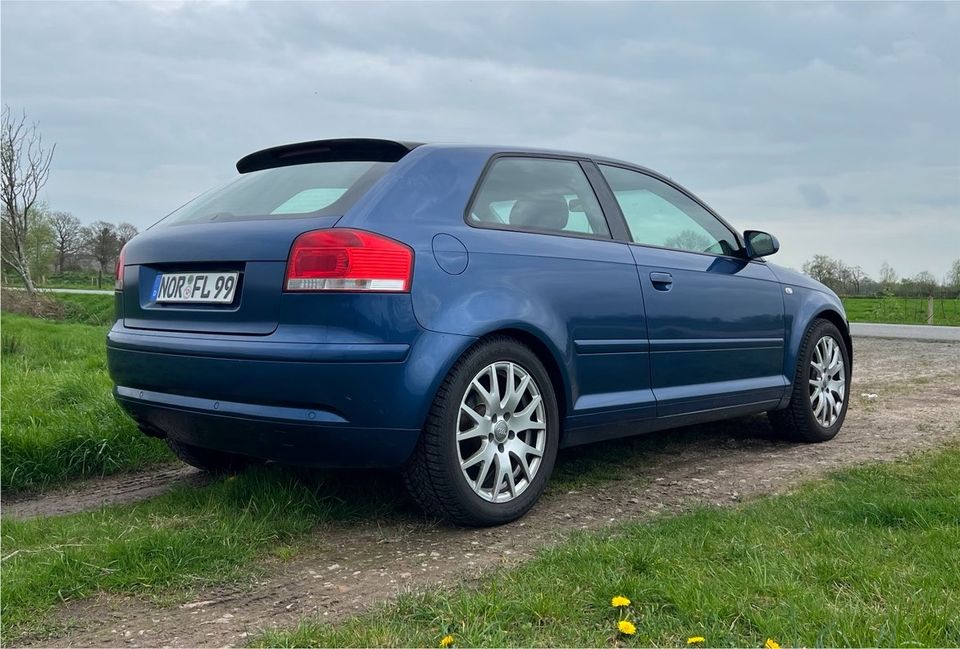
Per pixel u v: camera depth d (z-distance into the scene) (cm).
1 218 2483
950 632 213
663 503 372
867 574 251
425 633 224
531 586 250
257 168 400
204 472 462
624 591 239
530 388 349
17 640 236
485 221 348
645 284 403
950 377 813
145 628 243
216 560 291
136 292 359
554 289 358
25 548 312
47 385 620
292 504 348
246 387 304
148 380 341
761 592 240
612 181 425
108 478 463
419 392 304
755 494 385
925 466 426
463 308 319
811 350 510
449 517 329
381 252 301
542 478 352
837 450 487
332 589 270
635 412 397
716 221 486
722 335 449
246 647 226
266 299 305
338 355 291
